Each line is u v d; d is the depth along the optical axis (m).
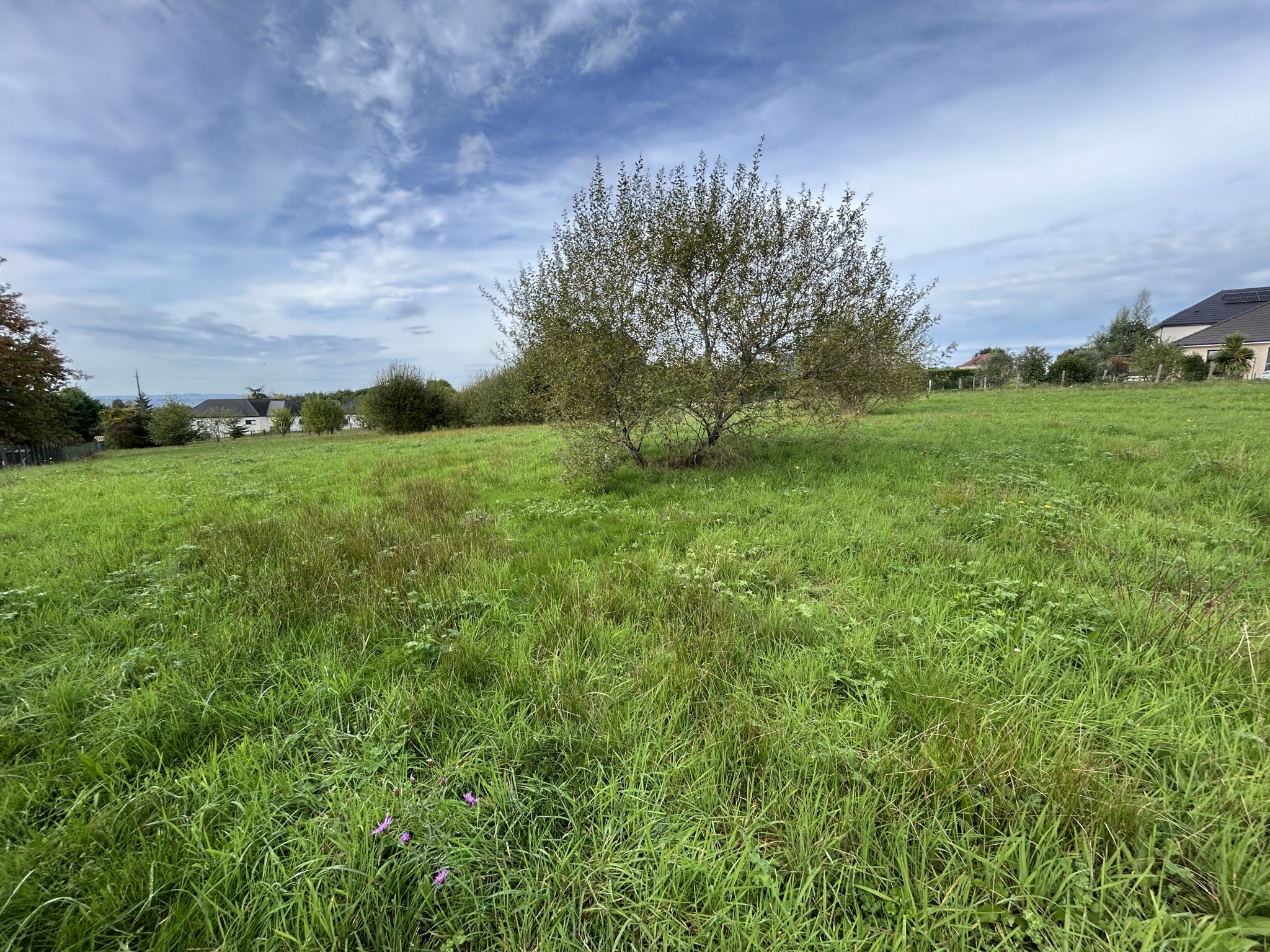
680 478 7.21
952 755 1.80
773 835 1.64
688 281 7.36
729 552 3.95
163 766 1.93
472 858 1.52
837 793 1.72
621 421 7.48
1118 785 1.66
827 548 4.12
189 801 1.75
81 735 2.04
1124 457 7.25
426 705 2.21
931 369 14.70
